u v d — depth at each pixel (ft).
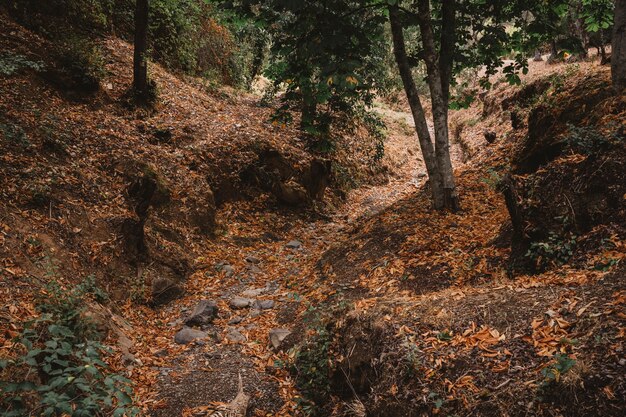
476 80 85.35
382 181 58.49
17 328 14.75
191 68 57.06
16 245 19.54
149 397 16.29
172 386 17.12
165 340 21.07
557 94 32.58
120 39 49.85
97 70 39.19
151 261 27.07
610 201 16.87
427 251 23.76
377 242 27.04
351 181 53.42
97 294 21.11
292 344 19.30
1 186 22.66
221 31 65.77
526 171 28.60
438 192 29.19
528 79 60.95
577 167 18.39
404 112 94.12
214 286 27.43
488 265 20.34
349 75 23.52
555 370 10.39
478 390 11.26
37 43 36.17
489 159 42.45
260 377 17.69
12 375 12.42
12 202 22.27
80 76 35.73
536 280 15.75
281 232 38.83
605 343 10.74
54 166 26.37
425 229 26.68
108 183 28.40
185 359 19.38
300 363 17.13
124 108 38.60
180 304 24.94
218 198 38.09
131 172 30.27
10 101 28.99
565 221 17.51
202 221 33.50
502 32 28.09
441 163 28.76
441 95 28.43
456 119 80.28
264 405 15.89
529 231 18.65
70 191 25.55
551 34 30.42
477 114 71.92
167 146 37.68
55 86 34.14
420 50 31.68
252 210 39.52
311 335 18.06
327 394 15.26
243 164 40.63
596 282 13.73
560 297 13.55
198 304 23.84
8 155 24.67
